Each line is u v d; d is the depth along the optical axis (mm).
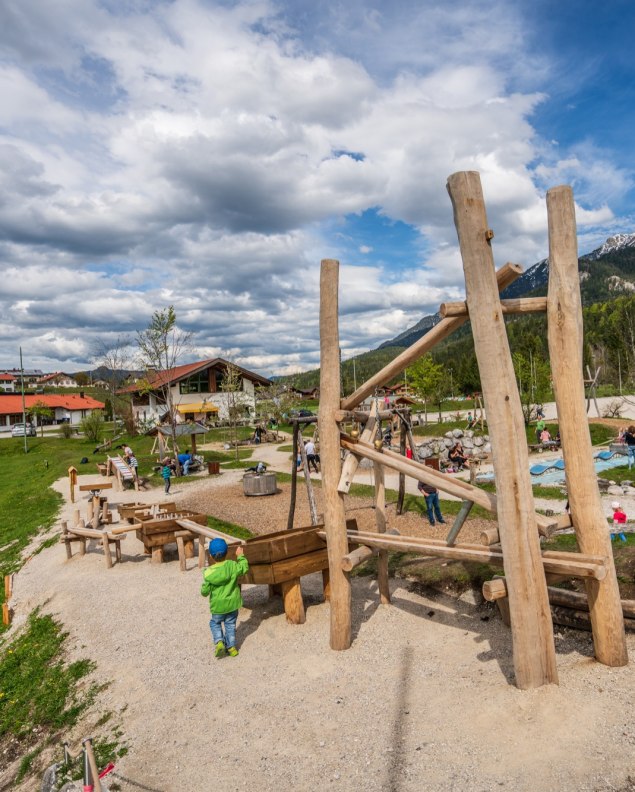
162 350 31281
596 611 5277
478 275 4984
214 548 6766
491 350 4969
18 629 9719
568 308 5195
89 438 49188
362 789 4090
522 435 5000
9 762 5996
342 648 6484
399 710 5074
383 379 6102
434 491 12438
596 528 5195
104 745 5289
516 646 4996
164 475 21750
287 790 4223
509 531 4953
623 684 4871
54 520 17703
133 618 8508
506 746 4281
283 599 8125
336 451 6543
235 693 5824
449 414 43906
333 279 6527
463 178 5000
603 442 23734
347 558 6391
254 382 55188
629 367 51875
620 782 3719
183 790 4422
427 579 8070
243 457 33594
